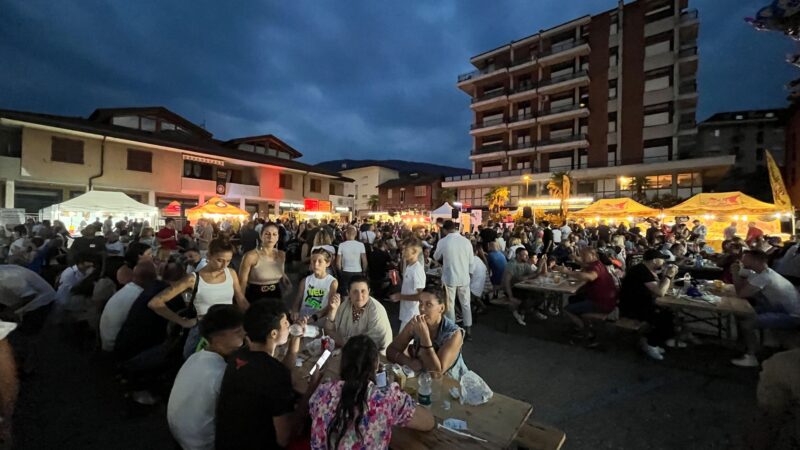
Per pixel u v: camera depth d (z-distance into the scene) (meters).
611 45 37.28
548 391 4.01
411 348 3.03
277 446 1.94
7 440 1.62
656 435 3.18
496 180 43.31
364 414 1.72
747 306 4.74
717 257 9.47
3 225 11.28
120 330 3.86
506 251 9.84
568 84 38.66
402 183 50.97
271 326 2.09
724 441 3.09
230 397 1.93
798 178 31.56
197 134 26.62
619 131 36.47
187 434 2.12
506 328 6.27
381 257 8.13
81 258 5.54
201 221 12.90
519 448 2.43
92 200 12.73
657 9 35.03
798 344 4.52
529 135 42.47
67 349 4.94
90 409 3.50
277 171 27.30
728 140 44.47
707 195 15.05
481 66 47.69
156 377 3.60
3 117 15.30
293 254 12.19
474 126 46.06
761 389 1.66
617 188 35.88
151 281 4.24
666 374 4.43
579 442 3.09
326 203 22.28
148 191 20.39
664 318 5.00
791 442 1.49
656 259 5.05
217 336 2.33
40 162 16.70
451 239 5.74
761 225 14.83
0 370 1.63
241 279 4.02
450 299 5.59
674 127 33.66
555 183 36.25
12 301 4.18
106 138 18.28
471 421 2.13
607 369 4.59
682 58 33.53
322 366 2.50
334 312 3.53
